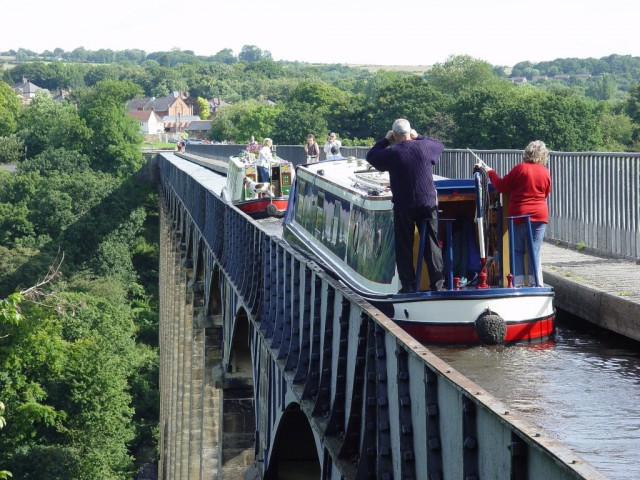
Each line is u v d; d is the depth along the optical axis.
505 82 139.50
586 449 6.56
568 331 11.76
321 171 16.92
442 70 140.75
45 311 54.56
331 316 9.62
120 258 93.62
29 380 53.19
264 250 14.77
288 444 14.00
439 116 55.47
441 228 11.90
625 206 16.20
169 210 65.44
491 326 10.48
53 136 109.81
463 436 5.29
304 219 17.86
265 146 31.31
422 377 6.17
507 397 8.38
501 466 4.84
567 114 46.50
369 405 7.51
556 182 19.09
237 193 31.67
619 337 11.27
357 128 99.31
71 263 89.81
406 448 6.51
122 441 54.66
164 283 63.28
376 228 12.08
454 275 11.89
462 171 25.06
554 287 13.51
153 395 66.44
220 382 20.66
